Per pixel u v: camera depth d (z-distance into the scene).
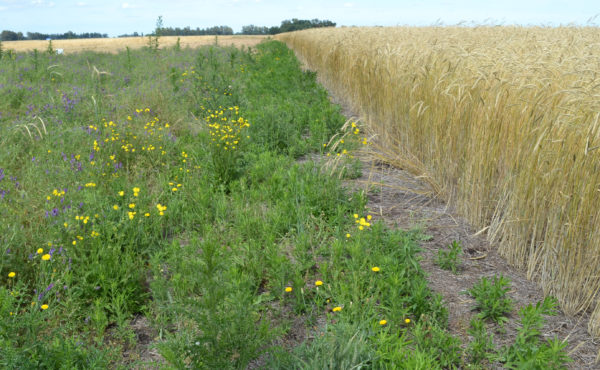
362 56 9.95
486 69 5.13
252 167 6.30
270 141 7.57
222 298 2.46
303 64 21.91
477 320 3.04
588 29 13.19
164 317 3.10
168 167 5.91
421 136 6.61
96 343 2.91
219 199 5.07
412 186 6.11
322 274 3.64
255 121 8.23
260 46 32.22
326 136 7.90
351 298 3.36
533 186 3.81
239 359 2.47
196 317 2.44
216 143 6.23
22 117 7.26
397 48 8.60
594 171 3.12
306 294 3.49
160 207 4.30
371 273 3.60
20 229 3.73
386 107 7.85
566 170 3.39
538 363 2.53
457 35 10.78
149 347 2.63
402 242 4.25
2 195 4.28
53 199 4.32
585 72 4.19
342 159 6.71
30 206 4.30
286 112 8.89
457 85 5.35
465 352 2.87
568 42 7.04
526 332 2.98
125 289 3.26
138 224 4.16
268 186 5.55
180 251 3.84
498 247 4.43
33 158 5.34
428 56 7.15
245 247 3.97
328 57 14.85
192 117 9.20
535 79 4.30
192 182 5.50
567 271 3.38
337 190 5.24
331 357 2.57
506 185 4.32
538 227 3.81
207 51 22.77
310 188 5.25
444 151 5.59
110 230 3.84
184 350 2.43
